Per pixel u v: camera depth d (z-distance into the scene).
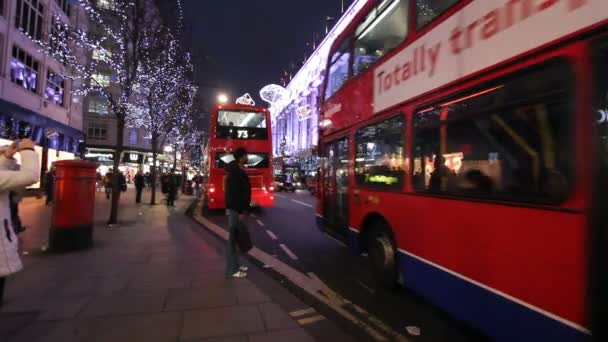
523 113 2.73
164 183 22.38
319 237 9.65
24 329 3.54
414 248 4.13
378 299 4.80
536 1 2.64
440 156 3.71
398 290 4.99
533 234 2.58
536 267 2.54
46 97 21.62
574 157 2.32
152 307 4.14
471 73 3.27
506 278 2.79
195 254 6.84
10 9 17.59
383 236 5.09
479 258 3.09
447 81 3.60
